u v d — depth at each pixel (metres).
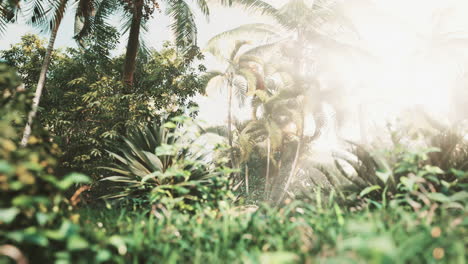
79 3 9.20
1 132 1.51
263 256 1.12
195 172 3.70
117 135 7.94
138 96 10.38
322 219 1.88
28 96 1.85
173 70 11.34
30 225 1.46
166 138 4.31
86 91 10.67
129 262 1.52
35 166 1.31
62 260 1.19
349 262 1.05
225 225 1.72
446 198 1.92
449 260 1.21
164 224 2.03
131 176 4.10
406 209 2.16
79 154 8.76
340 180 3.57
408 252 1.15
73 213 1.89
